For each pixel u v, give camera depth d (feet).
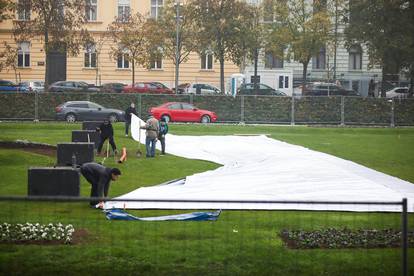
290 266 51.24
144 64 259.80
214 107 221.66
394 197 81.82
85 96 218.18
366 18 249.14
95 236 59.26
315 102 222.07
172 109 217.56
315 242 57.72
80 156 111.24
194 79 287.07
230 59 257.96
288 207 74.95
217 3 248.93
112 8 281.74
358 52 298.56
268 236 59.98
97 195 75.41
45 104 216.33
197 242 57.41
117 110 216.54
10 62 247.70
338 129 205.67
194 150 143.54
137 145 155.74
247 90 255.70
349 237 59.62
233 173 103.71
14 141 134.72
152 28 255.29
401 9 246.27
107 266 50.67
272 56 289.12
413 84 253.24
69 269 49.98
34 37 273.33
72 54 247.29
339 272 50.21
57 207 73.26
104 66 283.59
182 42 257.96
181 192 85.30
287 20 253.03
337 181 93.50
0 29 278.26
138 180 103.04
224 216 69.56
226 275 49.06
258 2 284.41
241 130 198.18
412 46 244.22
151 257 52.85
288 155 127.03
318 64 299.58
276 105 221.66
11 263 50.98
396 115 222.69
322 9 257.96
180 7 254.27
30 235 58.03
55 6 239.91
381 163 127.34
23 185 95.61
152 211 73.61
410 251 56.13
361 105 222.69
